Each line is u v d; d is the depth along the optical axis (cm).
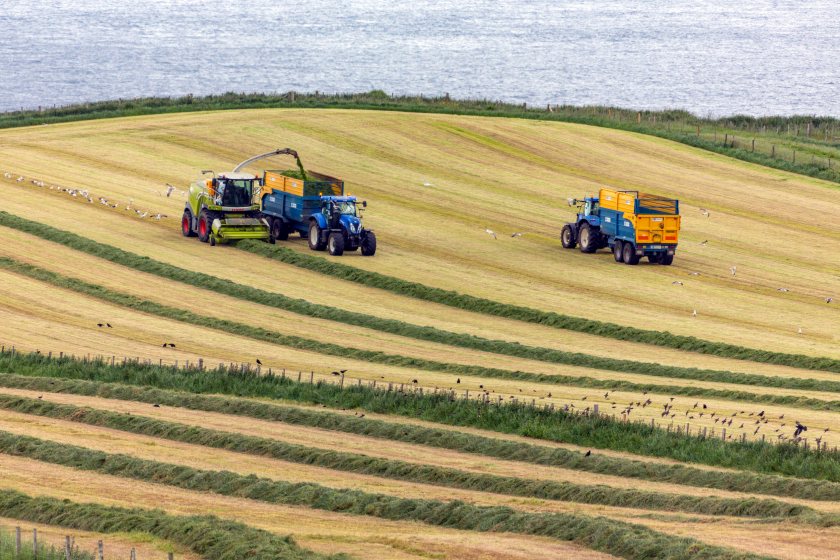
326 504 9838
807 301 18688
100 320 16538
